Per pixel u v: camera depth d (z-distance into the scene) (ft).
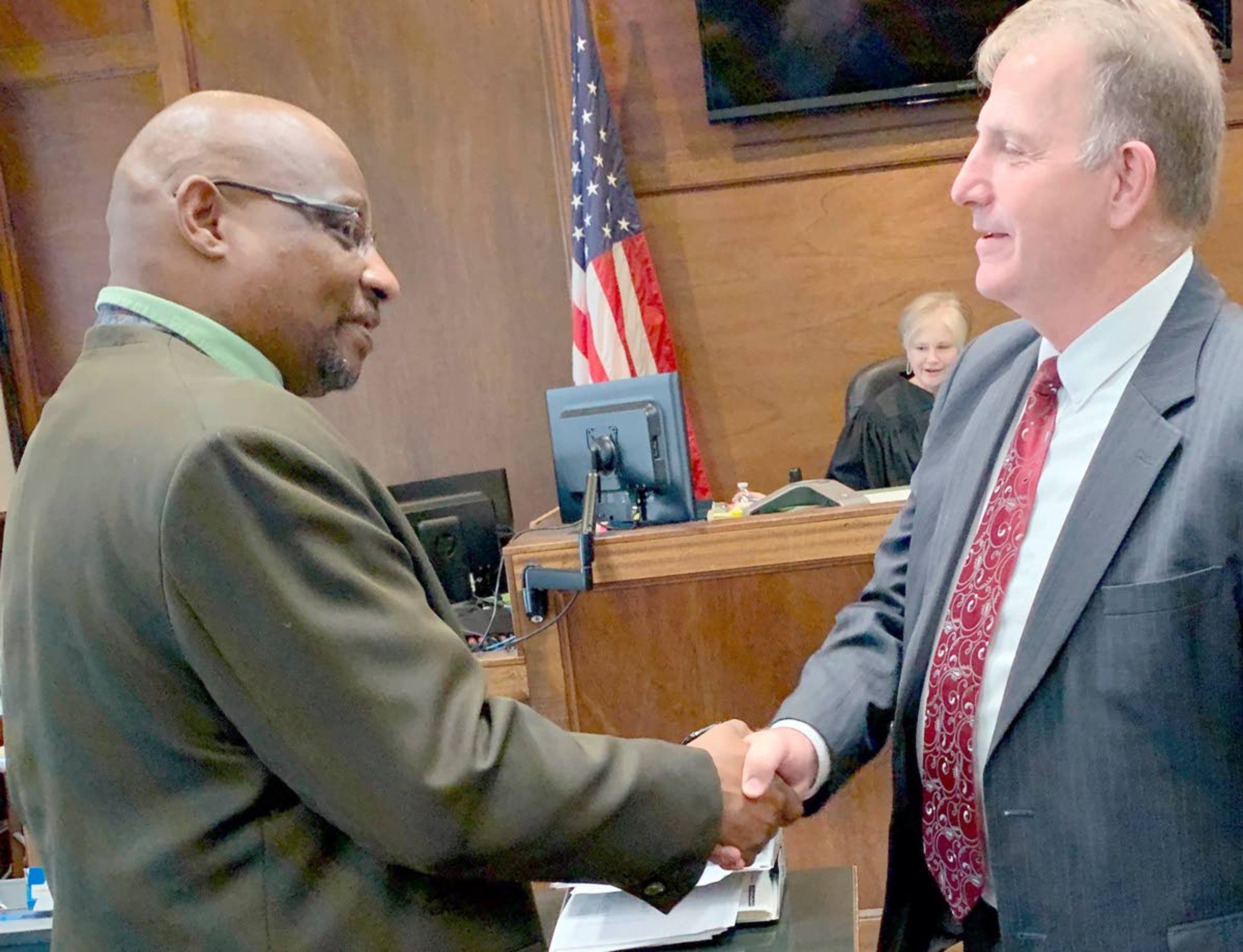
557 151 13.84
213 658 3.19
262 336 3.94
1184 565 3.31
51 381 14.70
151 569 3.20
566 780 3.50
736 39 13.30
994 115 3.63
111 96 14.29
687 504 7.38
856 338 13.97
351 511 3.42
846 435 12.42
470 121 13.99
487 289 14.19
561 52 13.75
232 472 3.20
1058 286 3.65
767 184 13.85
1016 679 3.57
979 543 4.00
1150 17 3.49
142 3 14.16
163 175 3.83
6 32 14.25
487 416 14.38
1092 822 3.45
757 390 14.11
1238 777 3.34
